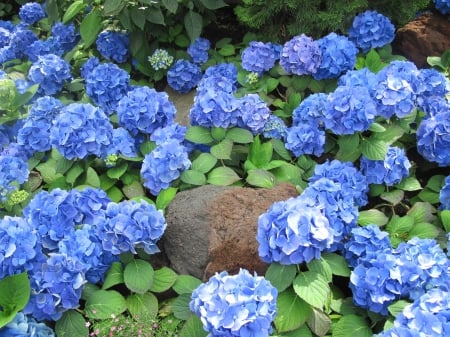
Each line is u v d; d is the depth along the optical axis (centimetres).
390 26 215
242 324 121
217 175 175
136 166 187
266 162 181
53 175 183
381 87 178
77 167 175
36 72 214
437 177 180
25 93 192
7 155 181
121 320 142
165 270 154
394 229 164
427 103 188
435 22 238
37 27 281
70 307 140
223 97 182
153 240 153
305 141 181
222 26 266
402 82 177
